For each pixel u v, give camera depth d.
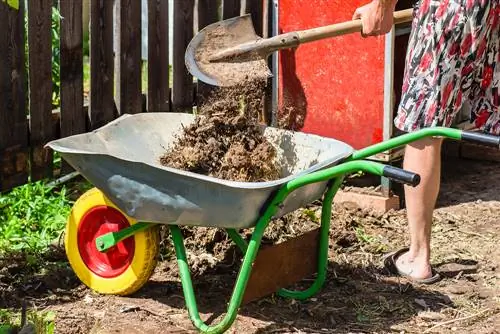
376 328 4.89
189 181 4.48
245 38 5.52
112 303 5.08
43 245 5.79
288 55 6.84
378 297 5.23
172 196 4.57
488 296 5.31
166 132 5.32
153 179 4.58
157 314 4.96
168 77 6.89
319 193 4.91
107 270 5.16
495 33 5.21
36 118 6.07
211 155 4.99
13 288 5.20
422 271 5.45
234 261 5.57
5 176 5.94
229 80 5.19
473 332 4.89
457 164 7.72
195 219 4.60
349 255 5.80
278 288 4.95
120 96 6.55
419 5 5.12
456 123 7.04
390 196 6.63
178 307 5.06
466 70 5.15
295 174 4.79
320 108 6.81
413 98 5.16
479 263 5.76
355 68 6.60
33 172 6.13
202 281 5.35
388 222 6.41
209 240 5.70
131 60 6.59
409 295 5.29
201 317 4.94
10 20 5.79
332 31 5.21
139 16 6.58
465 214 6.61
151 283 5.34
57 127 6.27
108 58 6.43
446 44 5.05
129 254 5.08
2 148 5.88
